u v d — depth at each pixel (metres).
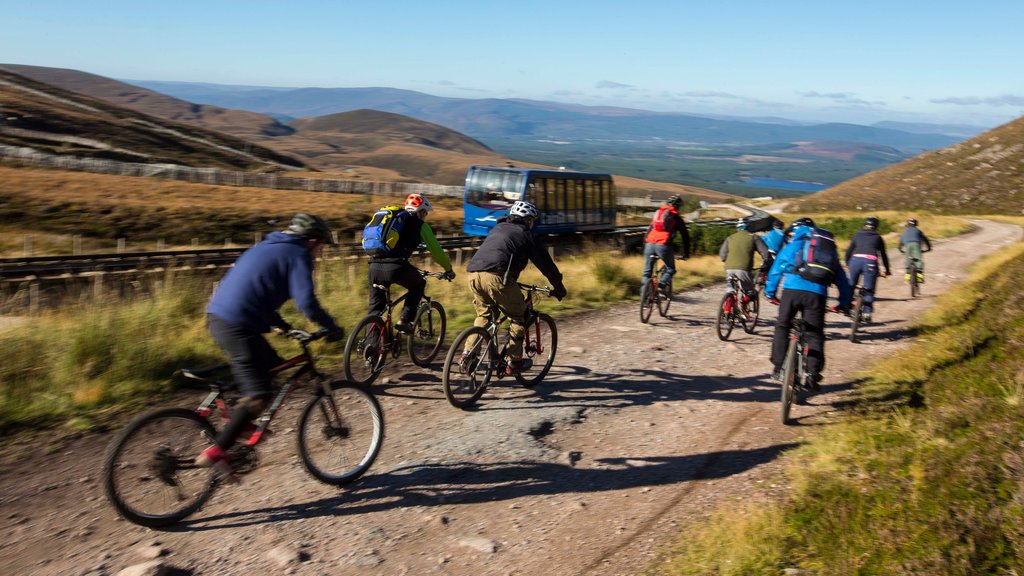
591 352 9.36
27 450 5.46
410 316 7.83
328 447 5.05
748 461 5.68
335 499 4.88
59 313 9.94
